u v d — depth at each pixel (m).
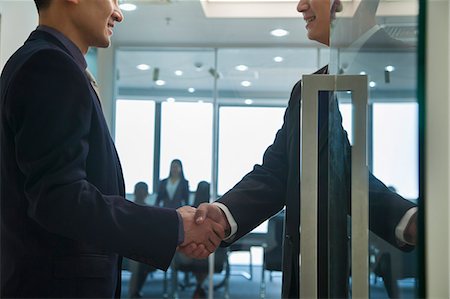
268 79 5.56
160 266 1.01
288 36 5.34
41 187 0.93
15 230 1.00
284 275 1.33
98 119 1.05
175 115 5.64
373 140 0.81
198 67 5.62
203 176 5.57
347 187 0.92
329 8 1.26
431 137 0.55
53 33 1.11
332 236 1.02
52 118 0.94
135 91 5.59
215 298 5.30
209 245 1.38
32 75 0.95
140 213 1.01
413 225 0.58
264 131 5.57
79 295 1.01
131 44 5.52
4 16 2.85
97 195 0.98
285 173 1.47
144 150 5.60
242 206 1.46
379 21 0.77
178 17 4.99
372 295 0.83
